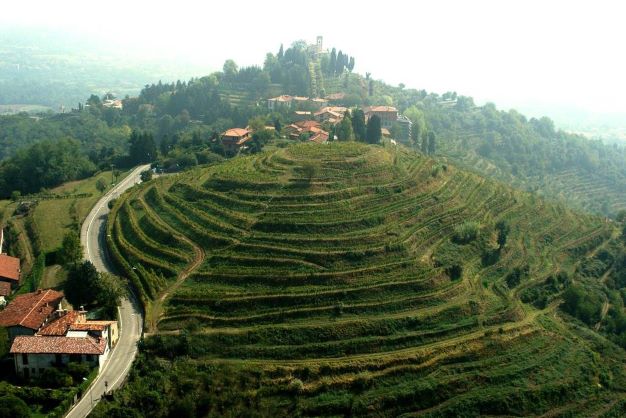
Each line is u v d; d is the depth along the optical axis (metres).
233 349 102.56
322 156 177.62
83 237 151.12
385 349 107.31
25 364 92.62
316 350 104.12
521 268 145.62
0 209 169.50
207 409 90.00
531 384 104.06
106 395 88.06
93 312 111.00
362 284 121.38
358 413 93.56
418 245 141.50
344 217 144.75
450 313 118.19
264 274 121.12
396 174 173.38
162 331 105.69
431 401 97.88
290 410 92.75
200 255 131.75
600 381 109.81
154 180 181.62
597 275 160.00
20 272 135.12
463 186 183.75
